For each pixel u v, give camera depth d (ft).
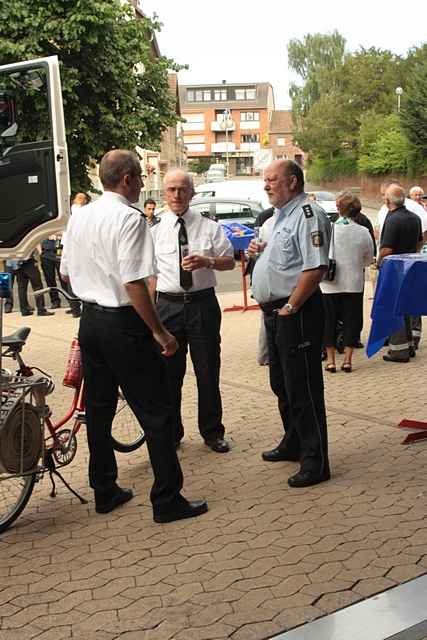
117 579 12.47
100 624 11.18
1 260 22.53
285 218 15.96
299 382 15.74
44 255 43.98
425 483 15.78
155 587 12.15
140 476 17.15
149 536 14.01
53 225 21.99
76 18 54.85
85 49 57.21
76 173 60.90
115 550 13.51
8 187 22.17
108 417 15.05
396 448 18.04
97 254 13.88
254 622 11.02
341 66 208.33
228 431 20.03
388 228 26.58
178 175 17.84
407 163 158.10
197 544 13.56
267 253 16.26
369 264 25.67
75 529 14.49
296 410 15.88
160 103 66.23
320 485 15.92
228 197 68.49
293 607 11.35
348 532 13.69
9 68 21.88
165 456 14.42
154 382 14.33
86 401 14.94
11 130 22.41
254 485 16.16
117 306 13.93
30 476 14.67
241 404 22.52
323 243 15.38
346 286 25.20
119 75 59.67
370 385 24.14
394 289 18.63
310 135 199.41
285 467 17.15
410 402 22.00
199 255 17.49
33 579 12.60
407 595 11.55
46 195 21.81
